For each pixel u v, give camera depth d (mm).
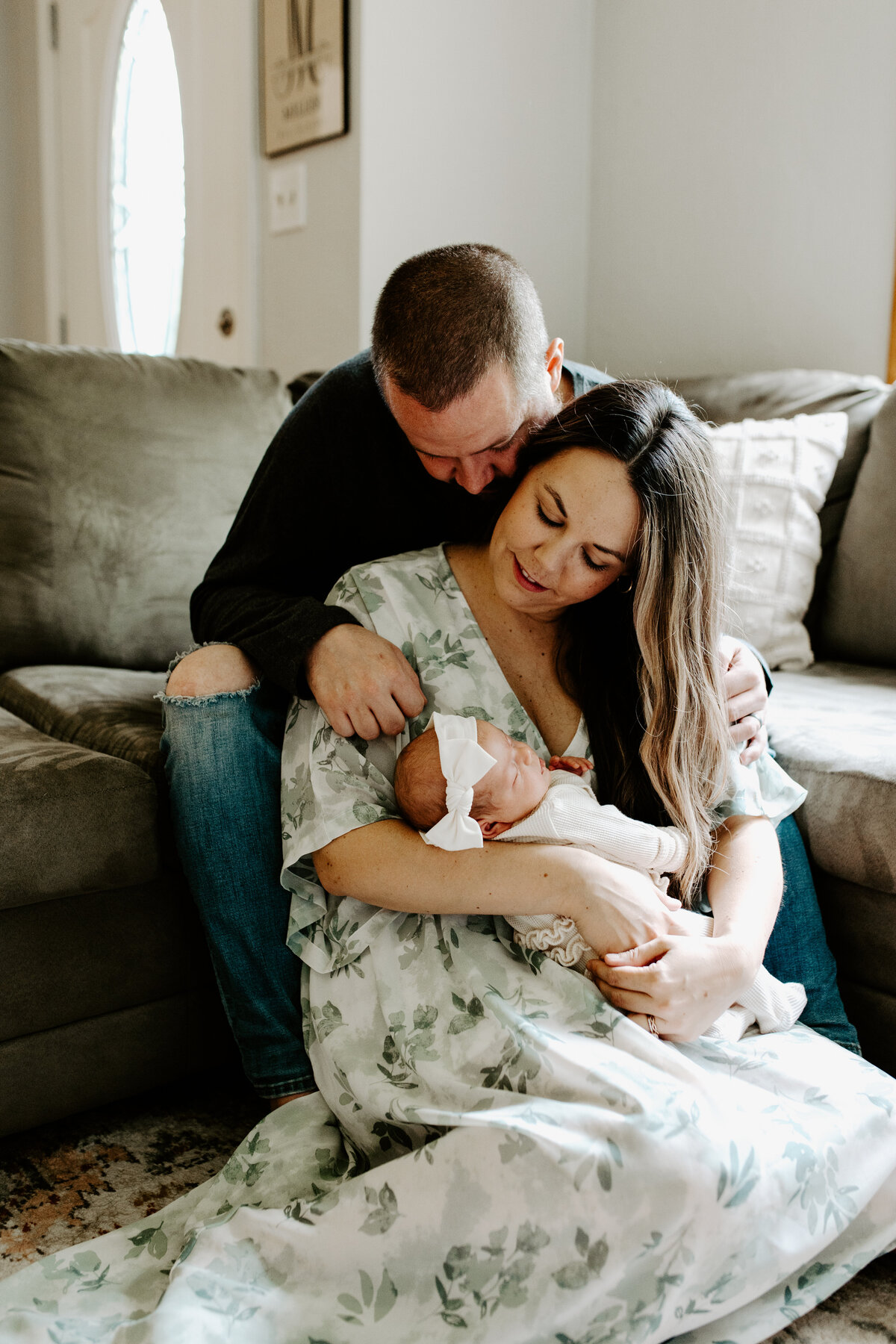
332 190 2412
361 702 1018
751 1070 953
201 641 1343
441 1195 832
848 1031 1131
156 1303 890
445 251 1063
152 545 1762
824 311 2225
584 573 998
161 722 1357
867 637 1786
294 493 1336
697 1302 828
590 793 1038
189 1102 1312
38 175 3797
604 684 1106
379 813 1013
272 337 2703
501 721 1069
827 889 1203
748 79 2311
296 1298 848
